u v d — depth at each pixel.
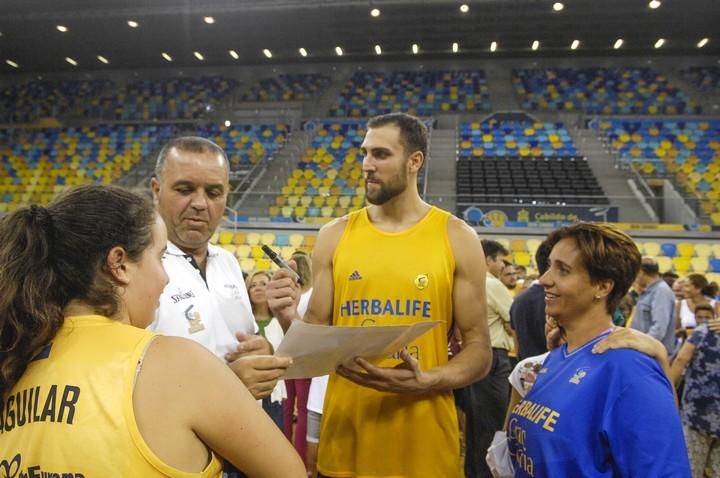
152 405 0.86
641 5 15.78
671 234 9.67
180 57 20.84
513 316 3.14
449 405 1.87
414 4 15.52
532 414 1.43
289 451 0.95
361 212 1.99
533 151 15.09
